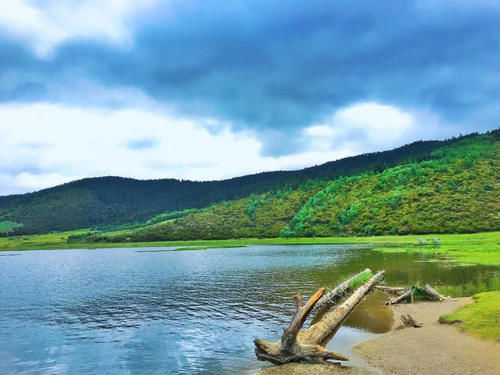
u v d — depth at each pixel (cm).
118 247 18125
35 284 5025
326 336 2042
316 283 4184
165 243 18650
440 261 5553
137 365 1777
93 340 2242
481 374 1318
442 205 16862
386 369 1479
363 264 5784
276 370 1554
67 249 18700
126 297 3791
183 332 2339
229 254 9975
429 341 1764
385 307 2759
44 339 2284
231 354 1873
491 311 2052
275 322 2519
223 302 3291
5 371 1741
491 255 5972
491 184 18738
